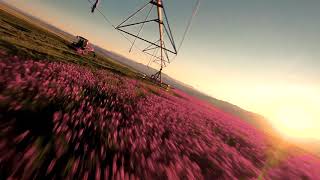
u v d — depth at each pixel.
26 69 9.02
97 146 5.38
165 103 18.45
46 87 8.22
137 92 18.27
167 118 12.08
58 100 7.57
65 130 5.50
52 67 12.49
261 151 12.55
